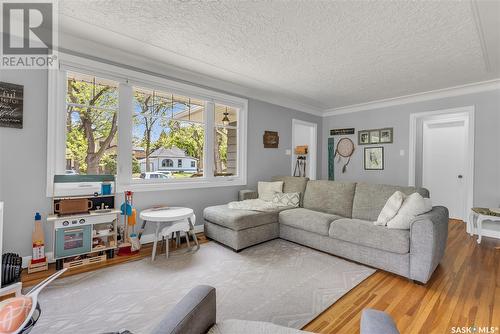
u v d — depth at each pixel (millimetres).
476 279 2244
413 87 4094
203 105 3869
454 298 1927
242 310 1773
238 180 4254
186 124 3744
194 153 3838
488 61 3006
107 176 2799
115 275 2283
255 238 3064
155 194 3270
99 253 2689
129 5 2021
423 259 2090
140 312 1732
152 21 2254
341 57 2949
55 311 1727
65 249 2402
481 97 3865
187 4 1995
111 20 2250
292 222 3145
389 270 2322
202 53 2885
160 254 2816
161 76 3316
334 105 5414
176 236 3098
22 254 2389
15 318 906
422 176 5379
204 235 3541
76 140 2887
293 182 4004
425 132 5336
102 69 2820
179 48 2770
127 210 2848
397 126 4805
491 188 3768
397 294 1993
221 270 2408
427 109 4438
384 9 2008
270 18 2166
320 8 2010
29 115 2410
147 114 3326
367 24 2230
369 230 2438
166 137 3541
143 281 2174
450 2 1909
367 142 5219
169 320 852
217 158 4266
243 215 2961
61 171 2598
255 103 4516
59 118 2574
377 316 881
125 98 3023
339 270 2424
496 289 2061
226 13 2107
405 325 1609
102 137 3053
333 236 2719
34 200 2447
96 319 1648
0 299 1791
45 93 2488
